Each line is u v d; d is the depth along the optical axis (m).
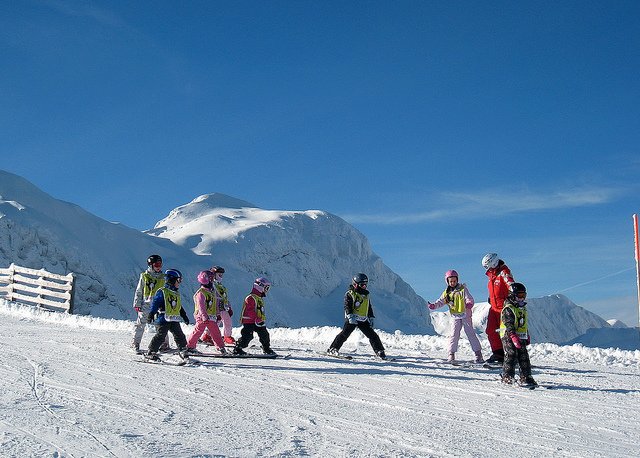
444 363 11.55
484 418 7.05
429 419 6.94
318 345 14.53
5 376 8.45
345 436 6.08
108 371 9.38
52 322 19.38
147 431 5.84
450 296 11.77
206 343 13.64
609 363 12.46
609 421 6.97
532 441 6.08
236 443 5.60
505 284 11.18
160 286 11.84
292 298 76.56
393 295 85.19
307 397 8.02
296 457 5.29
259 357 11.66
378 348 12.00
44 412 6.37
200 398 7.67
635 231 15.28
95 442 5.34
